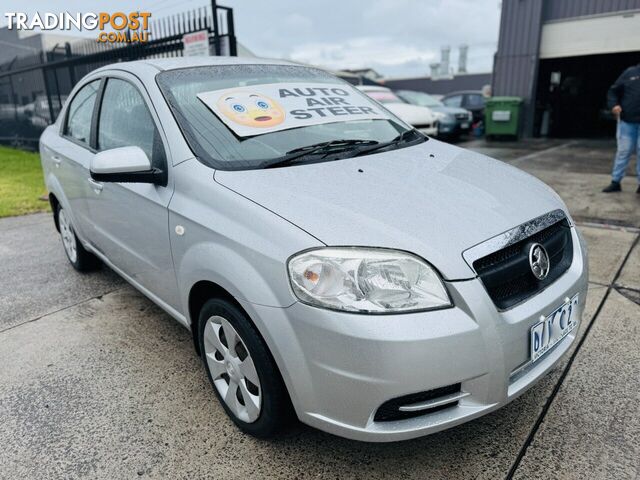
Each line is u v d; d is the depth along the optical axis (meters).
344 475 1.87
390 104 10.36
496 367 1.65
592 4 10.62
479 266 1.68
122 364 2.66
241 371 1.98
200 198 2.04
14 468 1.95
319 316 1.59
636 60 13.10
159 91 2.44
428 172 2.19
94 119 3.10
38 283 3.83
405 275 1.61
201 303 2.24
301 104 2.63
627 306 3.04
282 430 1.97
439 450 1.98
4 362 2.71
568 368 2.46
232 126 2.32
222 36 7.22
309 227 1.70
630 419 2.10
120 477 1.89
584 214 4.92
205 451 2.01
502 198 2.01
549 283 1.90
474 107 14.90
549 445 1.97
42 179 8.09
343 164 2.19
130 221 2.57
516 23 11.62
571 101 13.95
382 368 1.54
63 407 2.31
